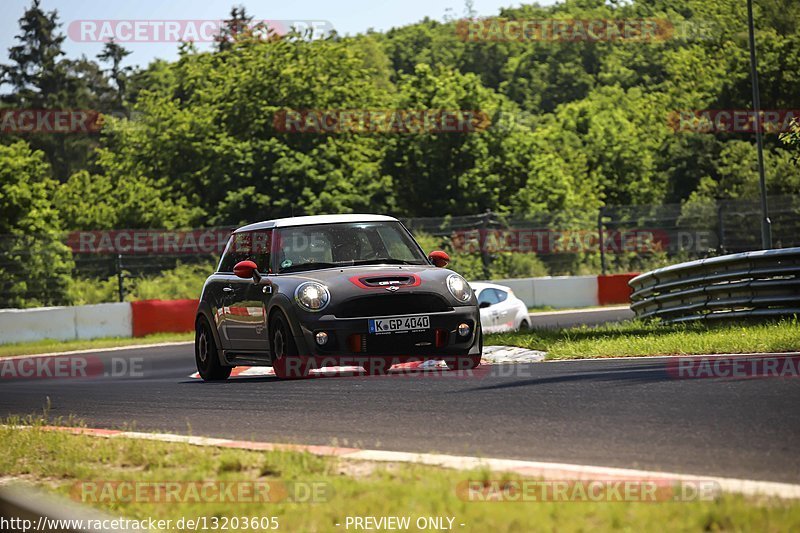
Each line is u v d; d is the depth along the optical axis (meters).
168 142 190.50
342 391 31.95
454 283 36.44
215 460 20.95
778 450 18.67
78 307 91.81
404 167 180.25
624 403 25.42
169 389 39.09
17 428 28.50
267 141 175.12
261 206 164.50
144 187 175.38
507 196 180.50
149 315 94.44
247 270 37.97
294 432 24.66
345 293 34.91
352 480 17.66
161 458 21.67
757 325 45.09
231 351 40.56
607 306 108.44
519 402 26.86
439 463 18.83
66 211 175.62
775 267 49.53
